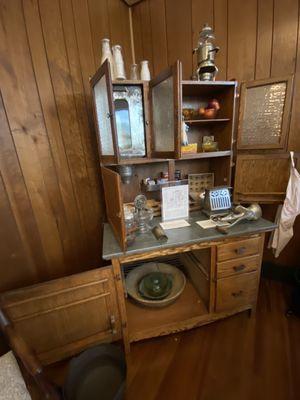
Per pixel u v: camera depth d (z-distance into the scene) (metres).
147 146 1.24
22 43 1.05
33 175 1.16
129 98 1.17
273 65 1.39
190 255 1.62
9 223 1.10
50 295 1.04
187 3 1.45
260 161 1.37
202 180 1.63
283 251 1.71
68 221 1.36
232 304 1.35
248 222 1.30
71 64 1.24
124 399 1.05
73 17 1.23
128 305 1.47
